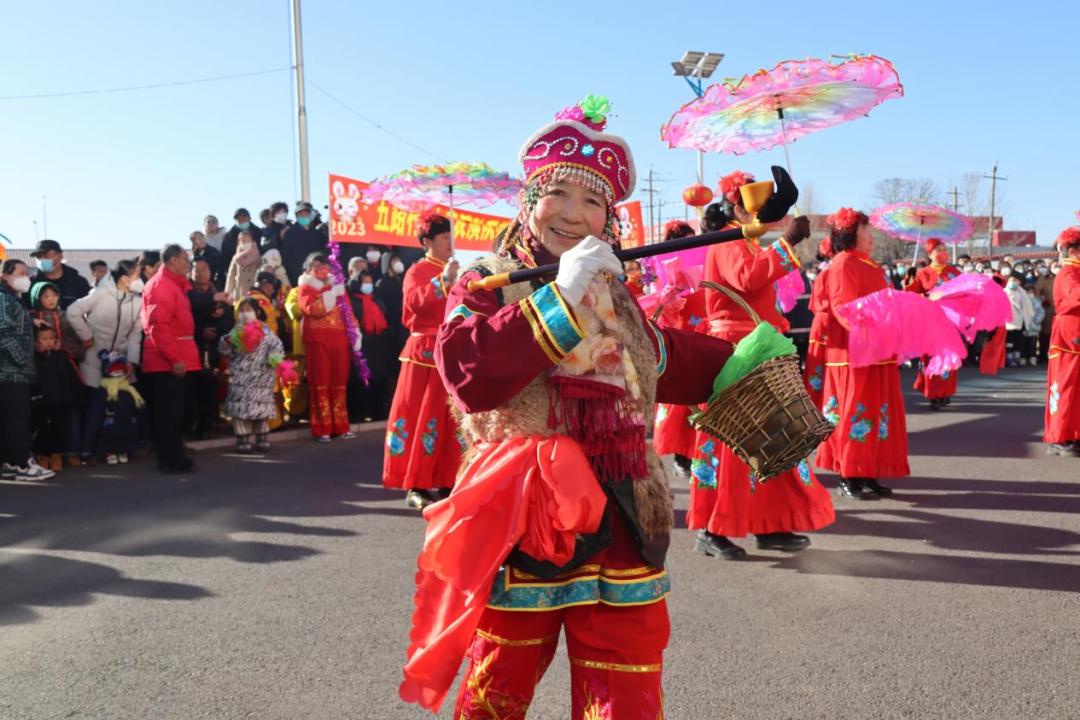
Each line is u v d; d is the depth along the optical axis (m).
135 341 8.50
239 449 9.09
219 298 9.62
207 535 5.75
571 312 1.76
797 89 4.27
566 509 1.79
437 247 6.23
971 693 3.26
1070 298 7.66
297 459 8.66
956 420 10.23
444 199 7.07
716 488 4.96
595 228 2.08
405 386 6.21
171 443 8.01
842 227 6.09
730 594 4.39
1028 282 20.30
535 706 3.24
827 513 4.92
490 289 1.95
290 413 10.72
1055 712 3.11
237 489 7.23
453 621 1.90
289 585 4.68
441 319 6.15
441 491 6.79
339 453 8.98
